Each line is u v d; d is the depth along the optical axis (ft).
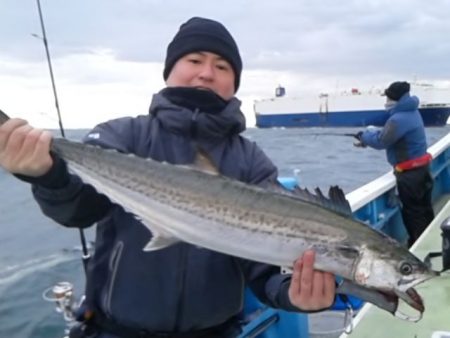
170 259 3.23
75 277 9.91
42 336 7.64
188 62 3.61
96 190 3.28
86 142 3.49
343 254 3.18
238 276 3.47
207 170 3.31
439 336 4.07
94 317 3.35
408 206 10.70
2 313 8.27
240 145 3.71
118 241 3.31
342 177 23.63
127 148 3.51
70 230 14.11
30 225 14.80
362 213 9.05
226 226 3.23
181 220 3.24
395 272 3.19
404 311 4.65
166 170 3.30
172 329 3.25
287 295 3.18
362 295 3.22
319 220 3.24
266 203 3.26
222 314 3.38
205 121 3.43
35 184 3.00
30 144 2.80
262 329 4.89
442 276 5.48
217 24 3.63
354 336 4.22
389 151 10.86
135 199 3.27
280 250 3.22
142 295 3.19
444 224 5.56
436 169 13.78
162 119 3.50
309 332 6.22
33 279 9.85
